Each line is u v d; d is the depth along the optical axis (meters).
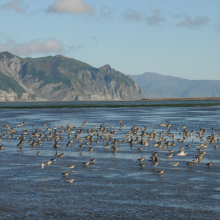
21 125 79.06
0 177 29.02
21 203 22.50
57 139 52.03
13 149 44.88
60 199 23.30
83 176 29.41
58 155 38.16
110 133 60.53
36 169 32.16
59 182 27.45
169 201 22.73
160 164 34.16
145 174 29.97
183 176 29.08
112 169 32.03
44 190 25.30
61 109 165.12
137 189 25.44
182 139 51.12
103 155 39.72
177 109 147.25
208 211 20.95
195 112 122.06
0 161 36.19
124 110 146.38
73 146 47.19
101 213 20.80
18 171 31.28
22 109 171.25
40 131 67.19
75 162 35.56
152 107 174.00
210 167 32.53
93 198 23.48
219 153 40.44
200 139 53.00
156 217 20.12
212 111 126.94
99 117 106.00
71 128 74.38
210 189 25.23
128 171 31.16
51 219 19.95
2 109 174.62
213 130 66.25
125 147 45.88
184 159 36.81
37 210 21.30
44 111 147.50
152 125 73.56
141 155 39.56
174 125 76.94
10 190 25.25
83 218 20.06
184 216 20.22
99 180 28.06
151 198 23.38
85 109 161.75
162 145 46.72
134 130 60.88
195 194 24.11
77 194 24.36
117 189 25.48
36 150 43.91
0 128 75.25
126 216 20.31
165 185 26.41
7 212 20.98
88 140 52.88
